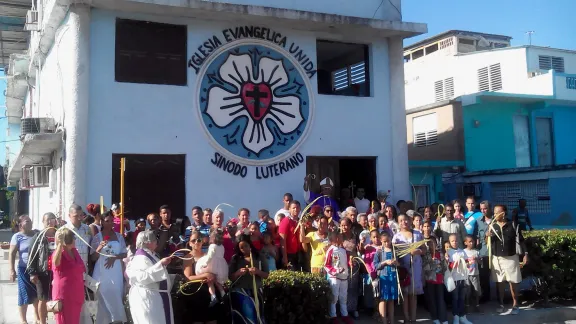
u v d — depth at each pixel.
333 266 8.62
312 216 9.56
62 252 6.95
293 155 11.95
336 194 13.47
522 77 24.53
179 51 11.41
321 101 12.34
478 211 10.95
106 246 7.86
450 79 28.02
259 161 11.59
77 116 10.28
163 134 10.95
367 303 9.23
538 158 20.56
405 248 8.86
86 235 7.92
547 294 10.59
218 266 7.24
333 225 9.44
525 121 20.53
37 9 15.61
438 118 20.09
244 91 11.61
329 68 15.09
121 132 10.66
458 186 18.73
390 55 13.18
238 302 7.31
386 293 8.63
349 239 9.19
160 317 6.60
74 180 10.18
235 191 11.41
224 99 11.44
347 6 12.82
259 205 11.55
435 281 9.06
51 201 13.25
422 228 9.36
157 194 10.99
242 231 7.74
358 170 13.30
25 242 8.49
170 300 6.83
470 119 19.44
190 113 11.19
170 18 11.21
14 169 17.17
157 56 11.27
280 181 11.80
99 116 10.54
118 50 10.97
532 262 10.47
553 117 20.84
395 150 12.98
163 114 10.98
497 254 9.98
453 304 9.19
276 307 7.85
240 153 11.49
